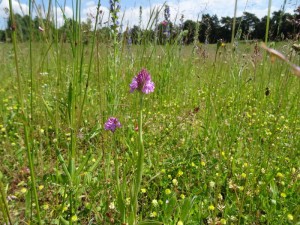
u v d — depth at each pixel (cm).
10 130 67
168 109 74
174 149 57
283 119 67
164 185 46
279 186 46
